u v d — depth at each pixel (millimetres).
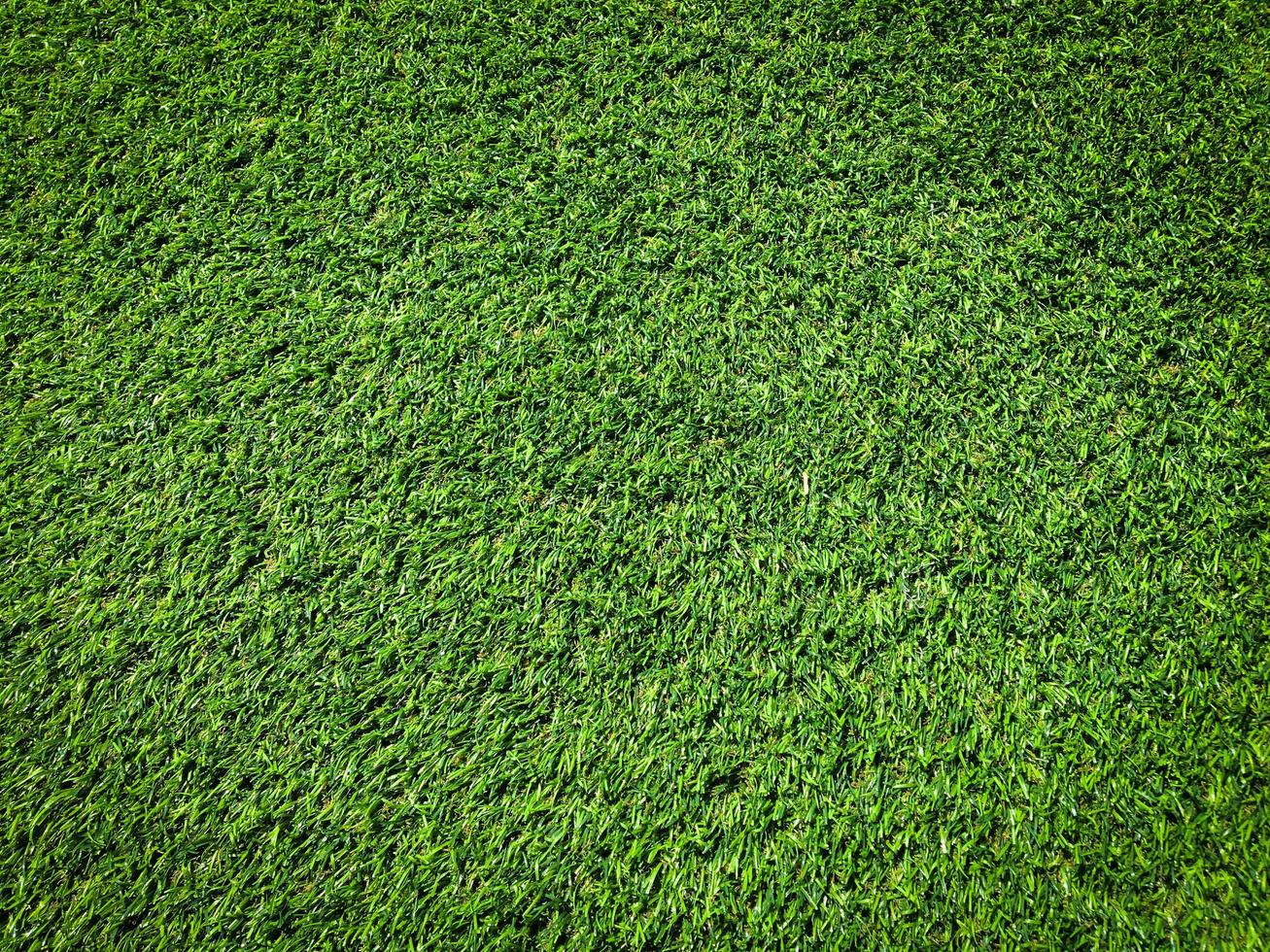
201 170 2689
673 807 2137
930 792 2141
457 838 2135
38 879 2105
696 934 2059
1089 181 2643
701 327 2525
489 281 2580
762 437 2430
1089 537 2340
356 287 2580
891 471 2408
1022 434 2432
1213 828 2096
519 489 2402
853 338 2518
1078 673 2232
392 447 2436
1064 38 2764
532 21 2787
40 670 2258
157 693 2242
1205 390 2469
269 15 2795
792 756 2174
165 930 2066
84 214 2660
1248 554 2320
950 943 2039
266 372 2504
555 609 2299
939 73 2738
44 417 2475
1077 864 2080
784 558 2334
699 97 2725
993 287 2561
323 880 2102
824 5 2777
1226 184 2633
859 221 2617
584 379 2486
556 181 2664
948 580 2311
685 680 2230
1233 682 2223
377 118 2729
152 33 2789
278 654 2273
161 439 2451
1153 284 2561
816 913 2066
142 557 2354
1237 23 2752
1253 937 2008
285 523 2377
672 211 2650
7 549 2363
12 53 2781
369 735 2199
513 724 2213
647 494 2381
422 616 2297
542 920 2074
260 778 2176
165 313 2572
